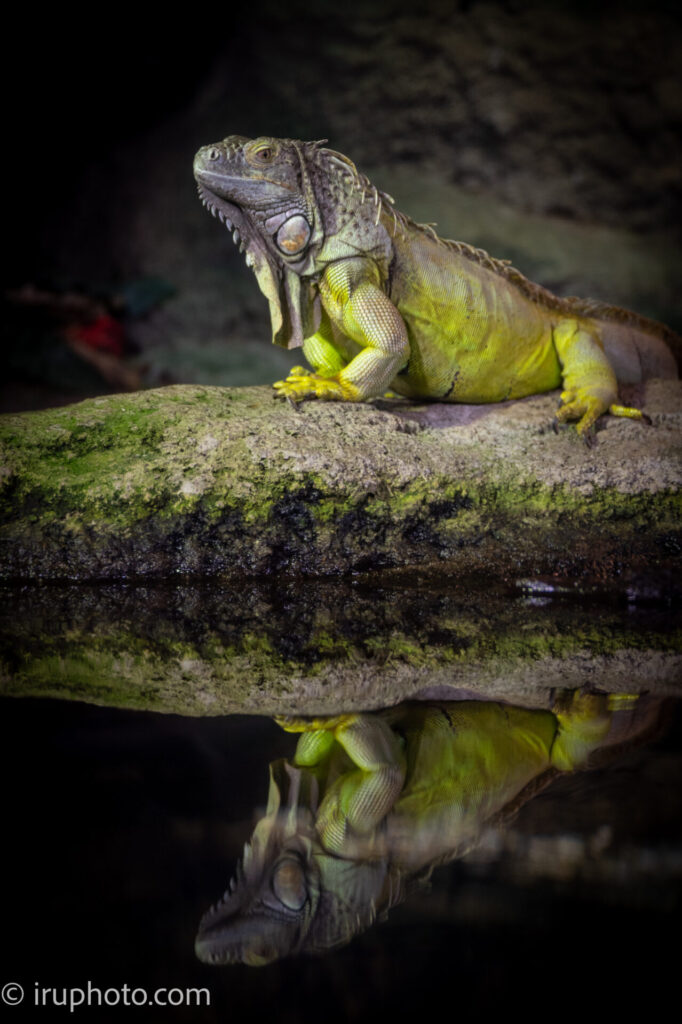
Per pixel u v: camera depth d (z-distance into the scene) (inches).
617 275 486.9
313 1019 60.7
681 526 176.6
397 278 185.5
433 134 536.1
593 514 177.9
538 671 129.0
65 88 525.3
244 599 165.8
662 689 120.7
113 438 182.2
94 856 77.4
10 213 526.3
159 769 94.1
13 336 435.8
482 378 198.2
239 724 108.0
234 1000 63.2
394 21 525.3
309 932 69.5
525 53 522.3
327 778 92.7
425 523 178.9
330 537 176.1
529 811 85.0
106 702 115.6
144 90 534.6
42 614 156.3
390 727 106.6
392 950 66.2
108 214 528.7
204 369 436.8
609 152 527.2
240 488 173.9
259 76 533.0
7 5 500.1
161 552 175.2
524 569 174.9
